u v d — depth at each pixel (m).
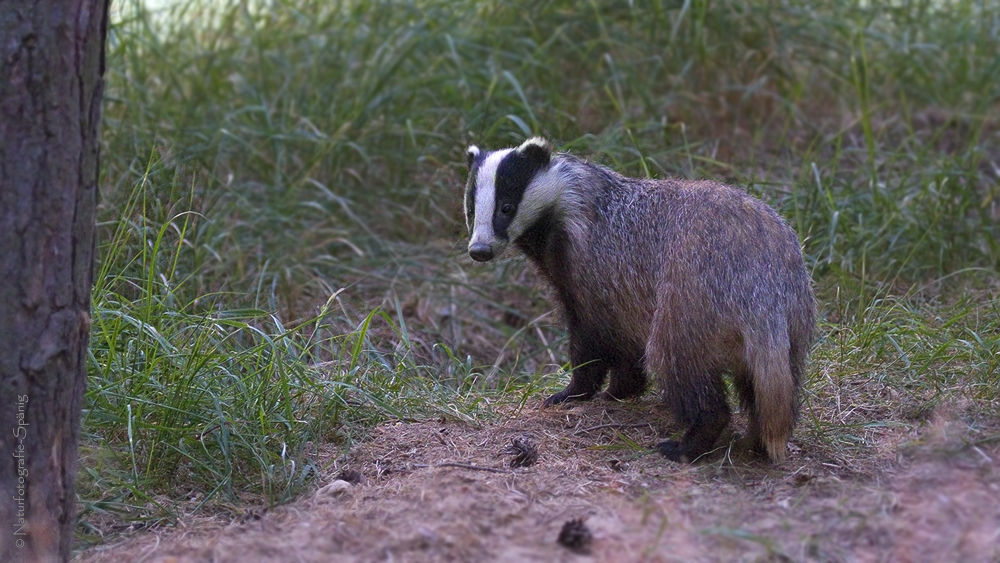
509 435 9.55
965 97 18.02
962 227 14.29
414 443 9.36
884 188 14.44
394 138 16.33
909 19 18.67
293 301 13.47
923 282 13.48
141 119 15.01
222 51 17.58
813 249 13.27
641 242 9.47
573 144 13.62
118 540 7.77
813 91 17.97
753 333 8.36
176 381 9.36
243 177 15.72
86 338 6.94
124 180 13.03
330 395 9.80
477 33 17.42
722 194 9.16
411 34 16.98
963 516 7.10
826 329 11.62
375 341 13.05
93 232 6.88
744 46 17.55
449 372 12.23
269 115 15.67
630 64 17.09
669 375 8.74
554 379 11.53
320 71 17.30
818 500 7.65
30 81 6.30
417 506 7.60
